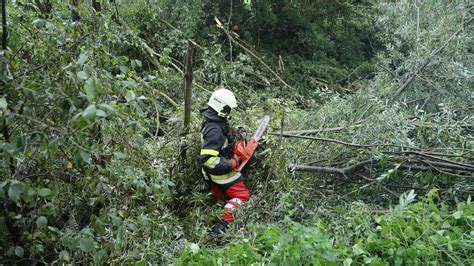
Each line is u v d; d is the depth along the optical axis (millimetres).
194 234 4344
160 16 9023
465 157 4543
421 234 3619
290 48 11148
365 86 6637
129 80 3371
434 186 4652
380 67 6629
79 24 3498
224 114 4617
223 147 4762
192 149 4930
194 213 4449
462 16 6066
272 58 10273
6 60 3035
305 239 3445
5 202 3213
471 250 3541
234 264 3490
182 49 8164
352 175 4855
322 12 11070
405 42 6664
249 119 5387
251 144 4754
